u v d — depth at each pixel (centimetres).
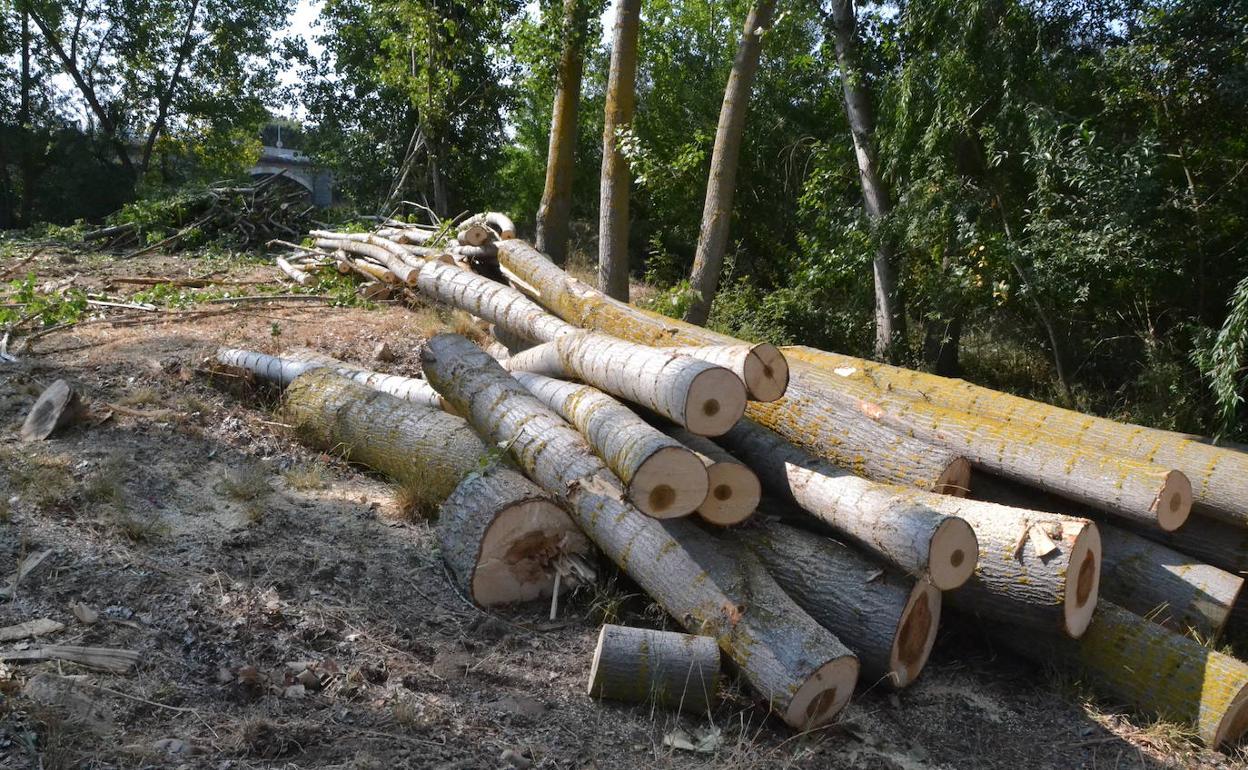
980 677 520
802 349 816
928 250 1177
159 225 1731
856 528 482
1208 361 804
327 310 1109
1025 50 1070
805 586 488
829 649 431
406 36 2292
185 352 841
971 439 594
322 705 398
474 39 2312
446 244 1205
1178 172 1021
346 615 471
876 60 1323
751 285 1489
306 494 617
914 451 537
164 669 396
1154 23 988
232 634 429
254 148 3700
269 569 500
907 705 480
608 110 1261
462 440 600
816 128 1839
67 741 337
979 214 1089
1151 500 520
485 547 505
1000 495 602
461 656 458
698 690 438
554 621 506
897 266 1265
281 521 566
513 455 561
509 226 1084
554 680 452
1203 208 981
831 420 572
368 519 592
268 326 990
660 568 482
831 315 1342
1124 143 989
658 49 2173
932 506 493
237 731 366
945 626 553
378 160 2839
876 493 485
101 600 432
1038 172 1008
